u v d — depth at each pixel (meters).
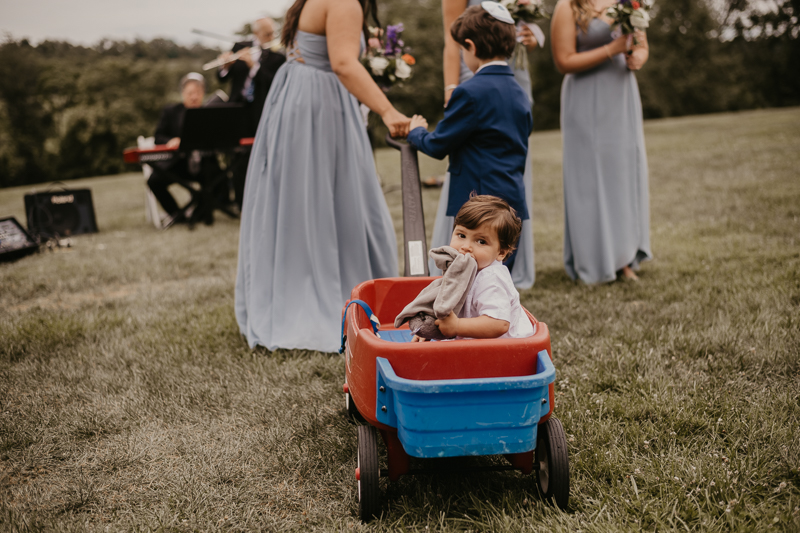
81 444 2.39
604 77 4.07
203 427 2.49
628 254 4.21
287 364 3.02
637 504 1.84
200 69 45.94
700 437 2.20
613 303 3.77
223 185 8.04
